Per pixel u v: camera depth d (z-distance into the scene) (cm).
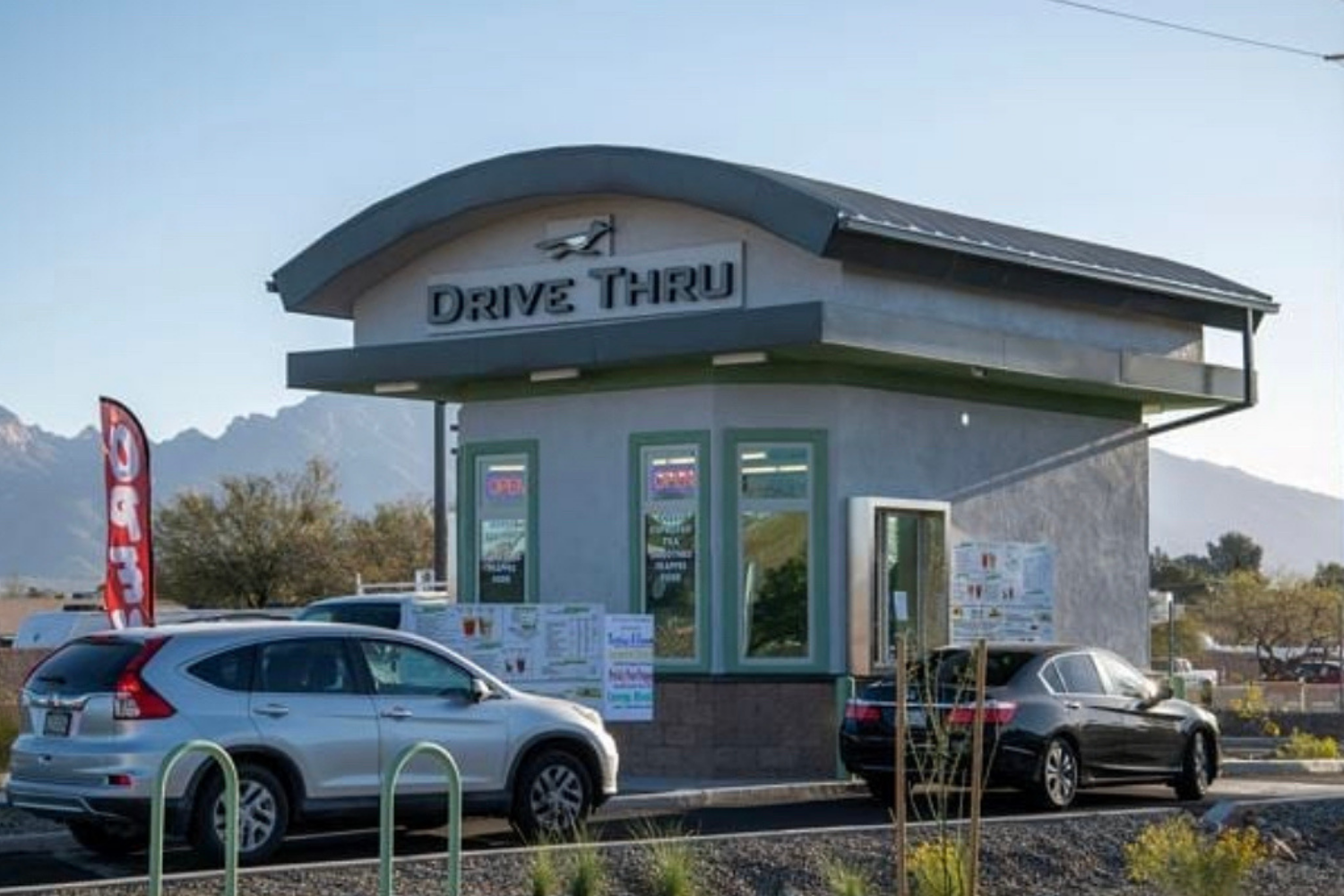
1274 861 1727
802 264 2405
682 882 1485
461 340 2527
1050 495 2769
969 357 2464
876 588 2488
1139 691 2225
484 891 1484
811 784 2298
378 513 6581
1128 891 1589
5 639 5253
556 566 2577
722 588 2444
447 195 2541
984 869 1645
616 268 2516
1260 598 7769
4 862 1700
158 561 6188
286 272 2658
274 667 1655
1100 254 2827
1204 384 2817
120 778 1563
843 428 2480
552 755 1809
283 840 1702
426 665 1748
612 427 2542
